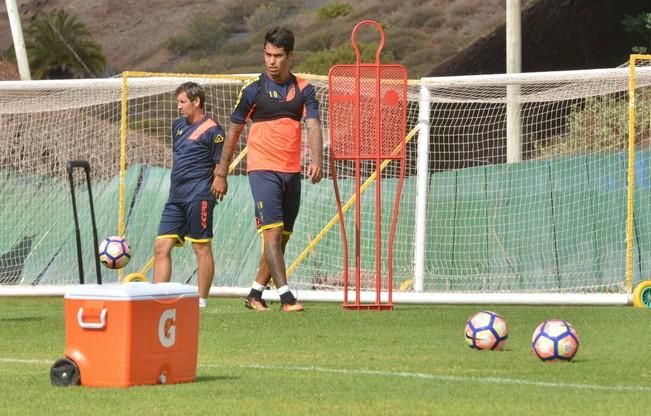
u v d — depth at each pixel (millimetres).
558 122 51875
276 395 17766
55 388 17906
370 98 34906
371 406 16797
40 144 56594
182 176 33812
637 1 99500
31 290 43375
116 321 17781
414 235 43562
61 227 48500
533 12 104812
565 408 16609
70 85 44500
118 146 57500
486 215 43781
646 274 42062
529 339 26500
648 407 16719
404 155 34906
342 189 44281
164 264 34156
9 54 160125
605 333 28078
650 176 42500
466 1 187750
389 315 32094
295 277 43750
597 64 97625
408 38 178875
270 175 32594
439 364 22000
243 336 27156
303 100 32562
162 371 18438
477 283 43219
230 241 44938
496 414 16125
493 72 108250
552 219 43281
